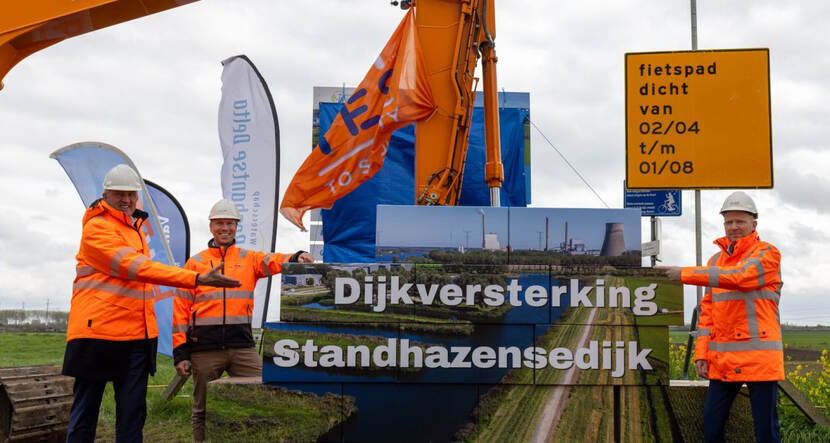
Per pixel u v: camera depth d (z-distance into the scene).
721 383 4.86
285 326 4.91
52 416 6.20
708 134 7.30
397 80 6.67
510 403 4.92
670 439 4.93
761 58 7.33
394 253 4.99
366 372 4.91
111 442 6.34
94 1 6.92
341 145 6.94
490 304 4.96
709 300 5.15
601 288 4.99
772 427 4.71
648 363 4.97
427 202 6.63
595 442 4.91
